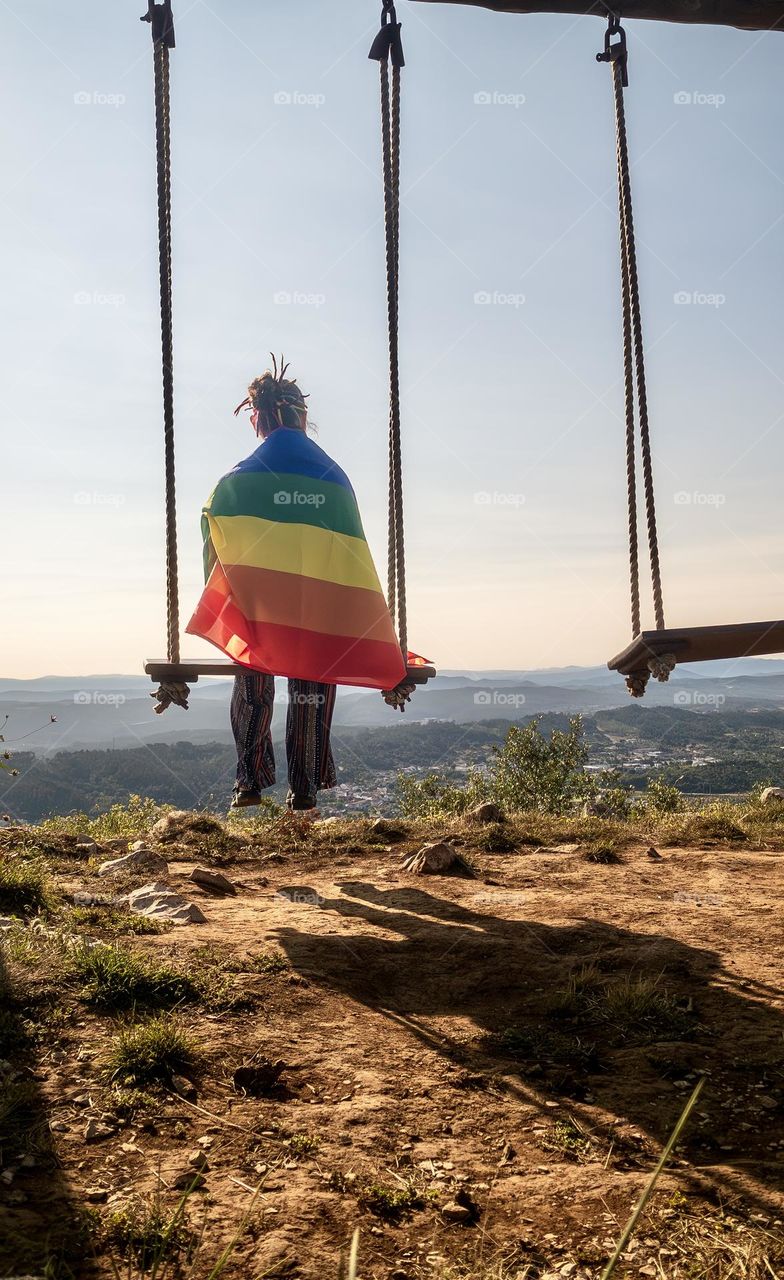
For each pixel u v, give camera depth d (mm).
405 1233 2471
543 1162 2877
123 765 79625
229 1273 2209
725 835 8914
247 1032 3766
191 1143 2861
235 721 6648
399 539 5691
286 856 7949
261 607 6195
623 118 5020
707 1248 2389
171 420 5254
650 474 4824
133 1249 2271
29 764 72375
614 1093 3369
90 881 6402
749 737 151875
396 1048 3770
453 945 5152
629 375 4926
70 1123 2887
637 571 4805
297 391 7211
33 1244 2223
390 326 5449
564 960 4930
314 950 4891
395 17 5242
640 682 3939
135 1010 3793
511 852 8203
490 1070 3574
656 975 4664
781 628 3523
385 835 8703
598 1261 2346
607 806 11062
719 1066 3574
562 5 4746
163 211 5191
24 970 4012
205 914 5582
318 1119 3096
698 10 4695
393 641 6520
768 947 5102
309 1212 2520
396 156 5312
